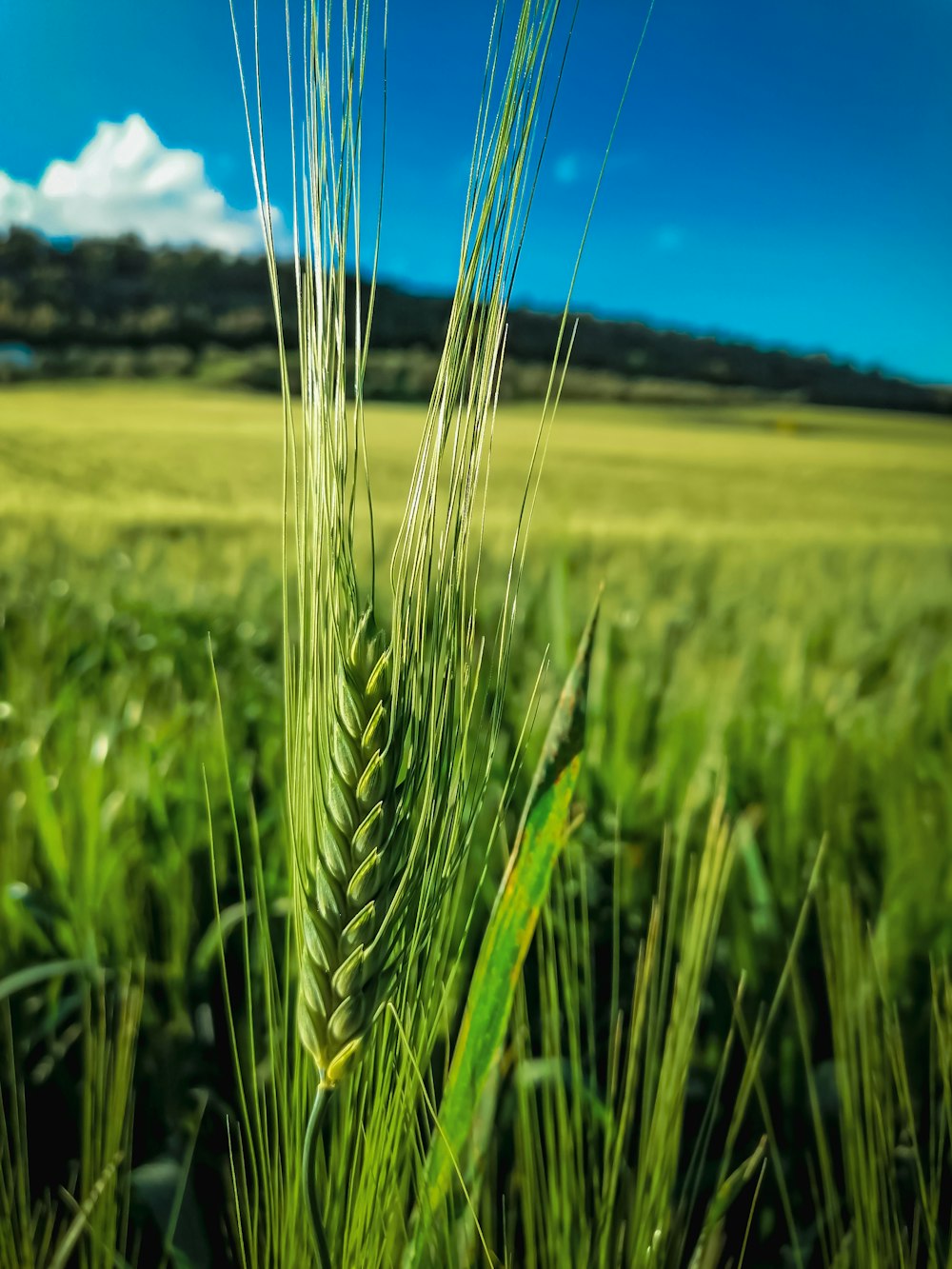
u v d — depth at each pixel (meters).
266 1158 0.16
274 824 0.47
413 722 0.14
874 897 0.42
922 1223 0.24
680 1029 0.19
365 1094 0.15
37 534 1.49
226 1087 0.35
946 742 0.61
